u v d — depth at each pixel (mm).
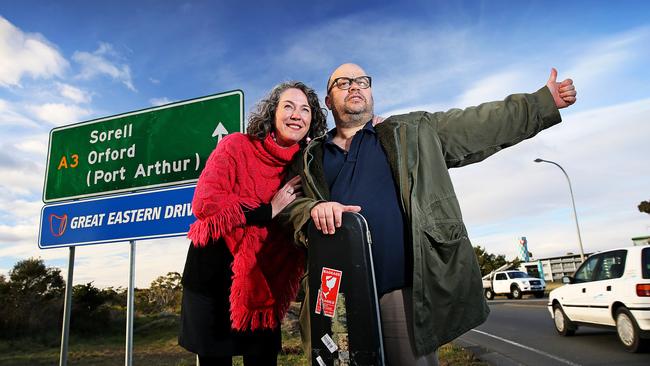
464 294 1588
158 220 3791
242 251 2137
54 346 11367
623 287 6039
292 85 2361
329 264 1563
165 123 4000
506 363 5785
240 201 2133
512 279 22578
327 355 1511
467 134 1732
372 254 1641
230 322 2227
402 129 1751
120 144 4168
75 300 14898
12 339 12078
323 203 1649
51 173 4438
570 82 1712
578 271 7453
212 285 2254
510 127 1697
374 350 1442
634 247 6246
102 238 3996
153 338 12211
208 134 3801
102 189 4145
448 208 1638
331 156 1943
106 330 13992
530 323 10156
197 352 2195
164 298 19766
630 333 5922
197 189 2197
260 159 2277
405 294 1651
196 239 2168
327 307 1542
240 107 3730
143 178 3984
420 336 1528
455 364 5625
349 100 1951
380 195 1741
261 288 2164
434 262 1566
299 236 1831
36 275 15219
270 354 2350
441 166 1690
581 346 6672
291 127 2248
